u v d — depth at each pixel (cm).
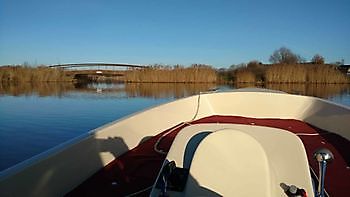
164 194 178
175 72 3356
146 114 463
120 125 382
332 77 2719
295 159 204
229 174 174
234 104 671
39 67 4097
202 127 246
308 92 2206
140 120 437
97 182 287
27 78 3941
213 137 191
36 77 3994
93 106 1667
